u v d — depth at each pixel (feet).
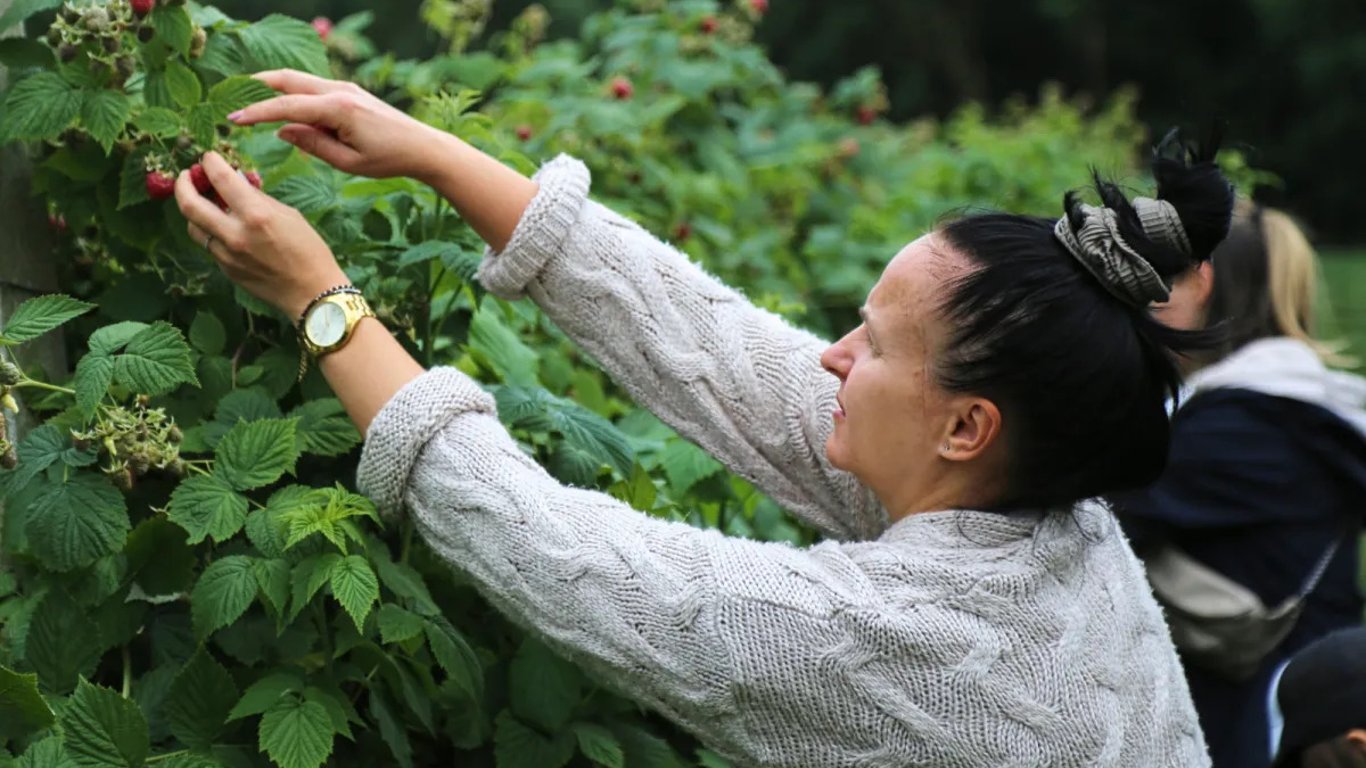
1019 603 5.52
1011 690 5.44
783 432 6.52
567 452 7.36
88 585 5.95
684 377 6.48
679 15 15.88
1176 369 5.70
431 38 14.12
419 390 5.57
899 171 21.76
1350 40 75.56
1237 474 8.66
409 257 6.83
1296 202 75.82
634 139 13.05
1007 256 5.53
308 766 5.67
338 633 6.22
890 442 5.75
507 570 5.45
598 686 7.07
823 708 5.38
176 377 5.68
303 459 6.74
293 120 6.12
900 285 5.68
